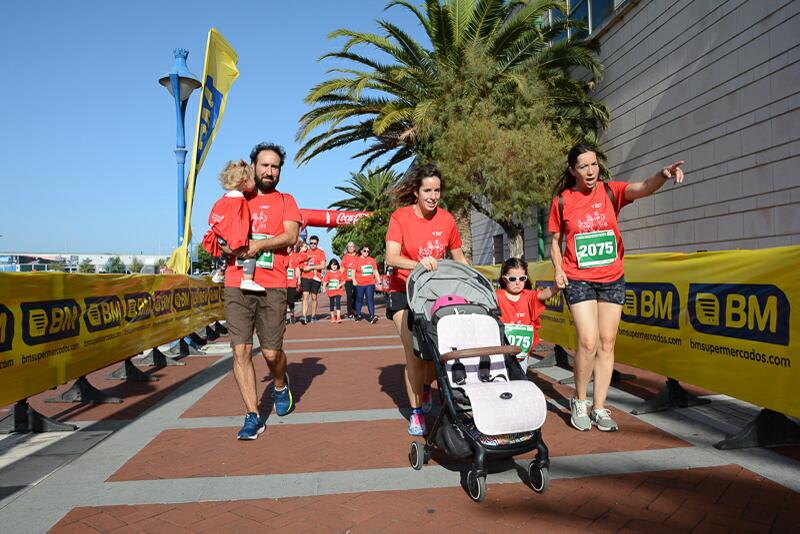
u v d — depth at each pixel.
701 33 12.46
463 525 2.87
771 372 3.76
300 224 4.90
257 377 7.24
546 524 2.86
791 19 9.95
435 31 16.23
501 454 3.13
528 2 17.38
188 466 3.83
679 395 5.01
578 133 16.67
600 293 4.44
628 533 2.74
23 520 3.00
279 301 4.79
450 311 3.76
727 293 4.21
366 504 3.15
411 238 4.40
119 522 2.96
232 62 9.66
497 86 16.27
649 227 14.79
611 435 4.33
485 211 18.38
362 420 4.95
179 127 9.95
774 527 2.75
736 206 11.49
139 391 6.52
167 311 8.20
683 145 13.27
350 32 16.55
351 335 12.09
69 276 5.11
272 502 3.21
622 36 16.08
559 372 7.02
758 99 10.80
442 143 15.70
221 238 4.41
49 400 5.91
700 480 3.36
